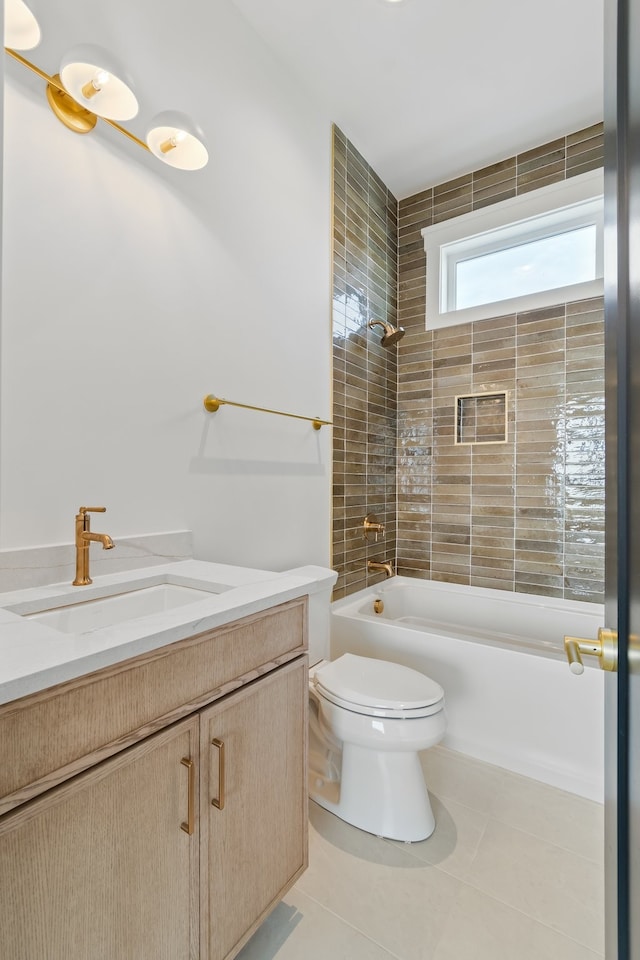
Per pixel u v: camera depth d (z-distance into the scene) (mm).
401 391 2875
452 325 2684
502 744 1719
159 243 1350
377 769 1390
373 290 2594
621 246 470
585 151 2303
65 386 1107
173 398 1393
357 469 2436
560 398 2346
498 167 2553
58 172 1093
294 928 1066
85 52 938
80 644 672
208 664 845
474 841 1341
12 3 908
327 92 2059
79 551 1067
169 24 1387
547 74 1976
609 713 559
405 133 2330
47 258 1069
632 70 430
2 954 558
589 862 1264
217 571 1240
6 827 561
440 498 2717
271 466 1801
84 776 645
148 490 1313
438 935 1052
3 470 994
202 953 831
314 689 1530
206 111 1517
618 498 468
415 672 1515
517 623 2361
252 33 1728
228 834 886
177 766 784
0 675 564
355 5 1654
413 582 2766
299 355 1967
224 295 1580
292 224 1929
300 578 1159
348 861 1265
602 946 1023
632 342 428
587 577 2271
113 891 685
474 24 1741
